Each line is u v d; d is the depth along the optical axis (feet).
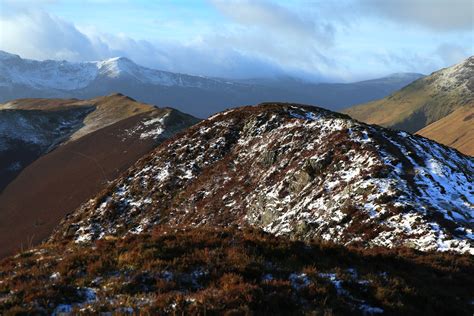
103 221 169.58
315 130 154.10
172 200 166.71
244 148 176.86
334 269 44.88
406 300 40.06
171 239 52.49
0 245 304.30
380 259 53.42
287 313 34.12
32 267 47.93
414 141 146.82
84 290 39.60
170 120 471.62
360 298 39.14
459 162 150.82
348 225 94.07
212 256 45.62
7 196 415.23
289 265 45.06
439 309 40.24
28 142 561.43
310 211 109.70
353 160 122.83
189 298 35.45
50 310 35.65
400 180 105.81
